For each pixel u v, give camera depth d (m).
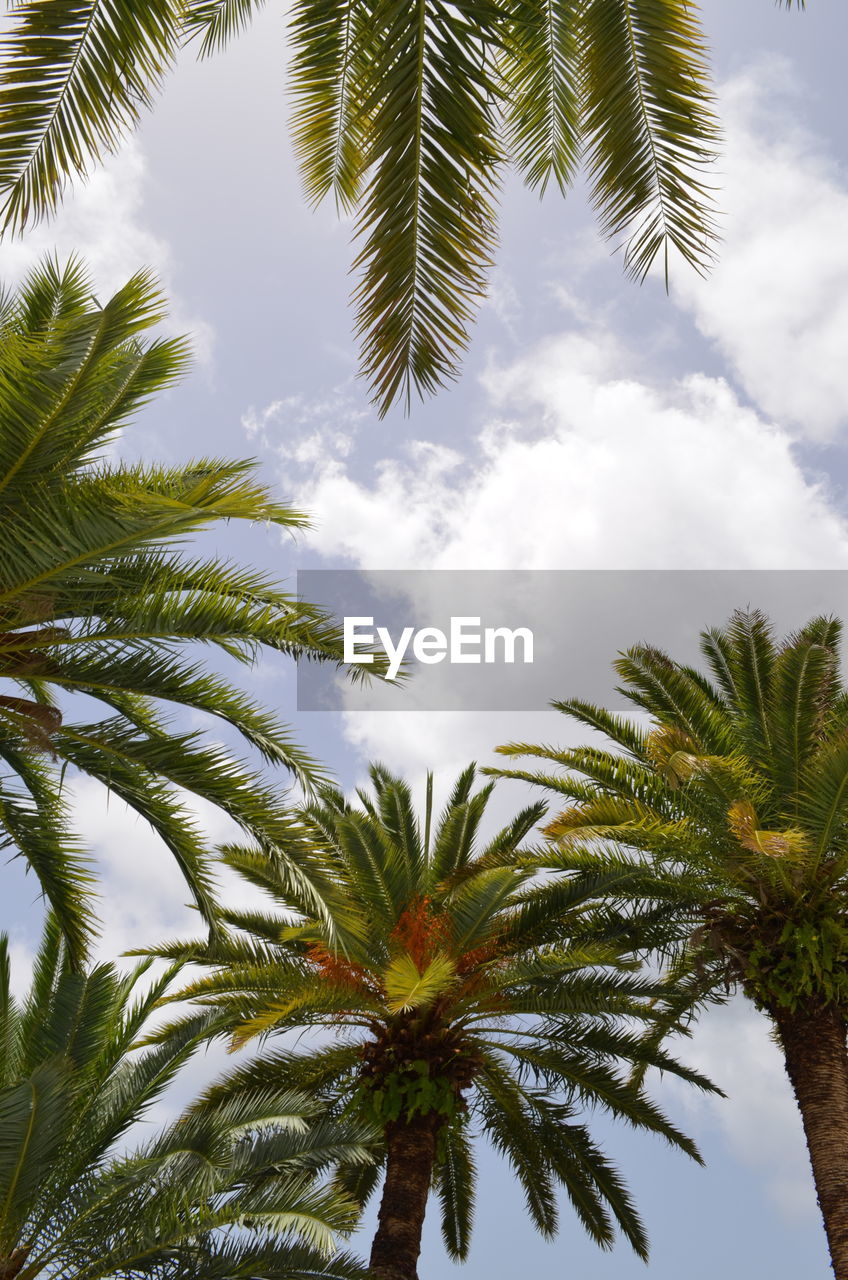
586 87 5.86
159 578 9.27
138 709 10.18
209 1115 12.34
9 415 7.73
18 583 8.09
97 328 7.88
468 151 5.00
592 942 16.06
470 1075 15.73
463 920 15.62
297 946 16.61
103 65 5.26
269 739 9.10
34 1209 11.61
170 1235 10.59
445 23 4.95
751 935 15.09
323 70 6.29
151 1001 13.16
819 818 14.21
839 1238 13.16
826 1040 14.49
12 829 10.10
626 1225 16.47
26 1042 13.17
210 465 10.24
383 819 17.84
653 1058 15.93
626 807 14.82
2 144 5.23
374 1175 18.33
